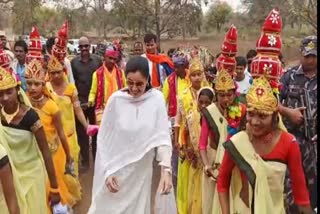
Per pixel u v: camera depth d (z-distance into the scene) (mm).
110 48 9680
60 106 7422
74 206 7500
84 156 9906
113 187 5184
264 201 4098
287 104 6426
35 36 6488
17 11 46406
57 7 50625
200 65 6895
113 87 9680
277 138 4156
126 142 5176
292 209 5859
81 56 10438
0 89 4789
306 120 6242
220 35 41344
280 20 4410
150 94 5188
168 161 5082
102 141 5281
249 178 4125
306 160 6273
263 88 4059
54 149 6375
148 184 5285
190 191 6625
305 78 6297
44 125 6242
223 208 4281
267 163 4129
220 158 5652
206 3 39500
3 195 4094
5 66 5062
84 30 54250
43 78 6203
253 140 4176
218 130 5691
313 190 6230
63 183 6543
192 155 6566
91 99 9758
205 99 6398
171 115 8336
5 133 4898
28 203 5000
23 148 4988
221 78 5637
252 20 36094
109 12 47125
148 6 39031
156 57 9867
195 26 40219
